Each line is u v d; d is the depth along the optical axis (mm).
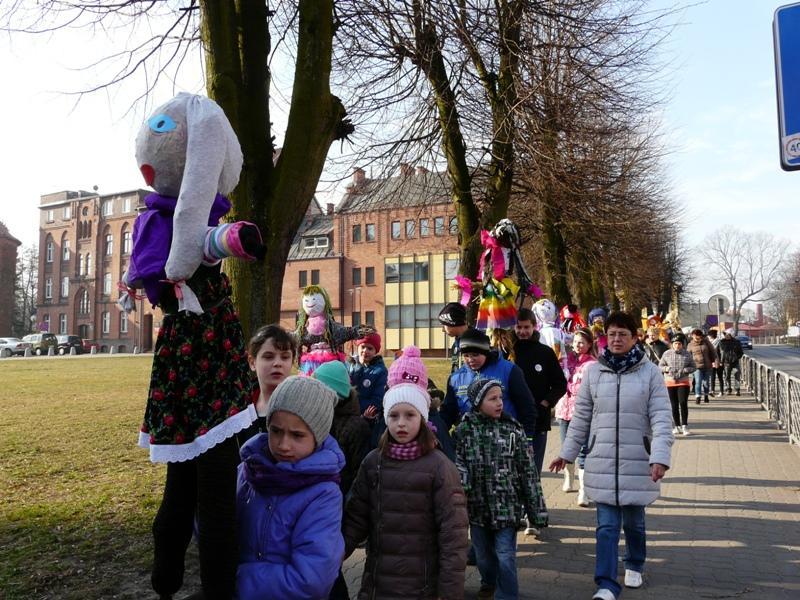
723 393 21656
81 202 73562
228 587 2322
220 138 2367
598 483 4699
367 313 55906
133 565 4871
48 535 5555
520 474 4469
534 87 11086
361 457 4430
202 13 5605
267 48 5949
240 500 2613
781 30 4531
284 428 2541
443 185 13492
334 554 2447
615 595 4414
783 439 12250
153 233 2381
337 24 8648
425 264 54094
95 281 71625
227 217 5496
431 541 3395
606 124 13320
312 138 5723
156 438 2275
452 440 4613
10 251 78438
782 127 4504
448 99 11305
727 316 29875
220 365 2363
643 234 21375
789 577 5094
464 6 10172
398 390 3525
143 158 2418
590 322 12352
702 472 9312
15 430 11711
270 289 5551
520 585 4922
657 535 6273
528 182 14117
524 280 7781
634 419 4723
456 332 6117
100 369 30719
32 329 84312
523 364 6387
